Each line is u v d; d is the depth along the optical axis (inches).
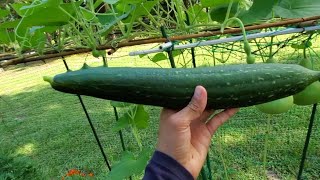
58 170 43.0
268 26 15.0
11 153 47.5
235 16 15.6
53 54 17.0
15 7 17.6
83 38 16.4
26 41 17.0
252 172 36.1
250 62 13.0
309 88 16.3
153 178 12.3
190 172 13.1
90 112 61.2
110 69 11.9
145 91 11.8
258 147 40.0
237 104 12.4
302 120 44.0
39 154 48.4
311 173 34.6
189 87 11.9
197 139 14.4
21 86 93.0
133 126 23.8
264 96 12.3
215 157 39.1
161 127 12.9
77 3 15.3
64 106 67.7
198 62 47.6
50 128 57.2
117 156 43.4
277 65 12.6
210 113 14.9
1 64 17.0
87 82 11.5
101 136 50.6
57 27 16.9
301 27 15.3
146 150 21.0
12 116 66.8
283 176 34.9
